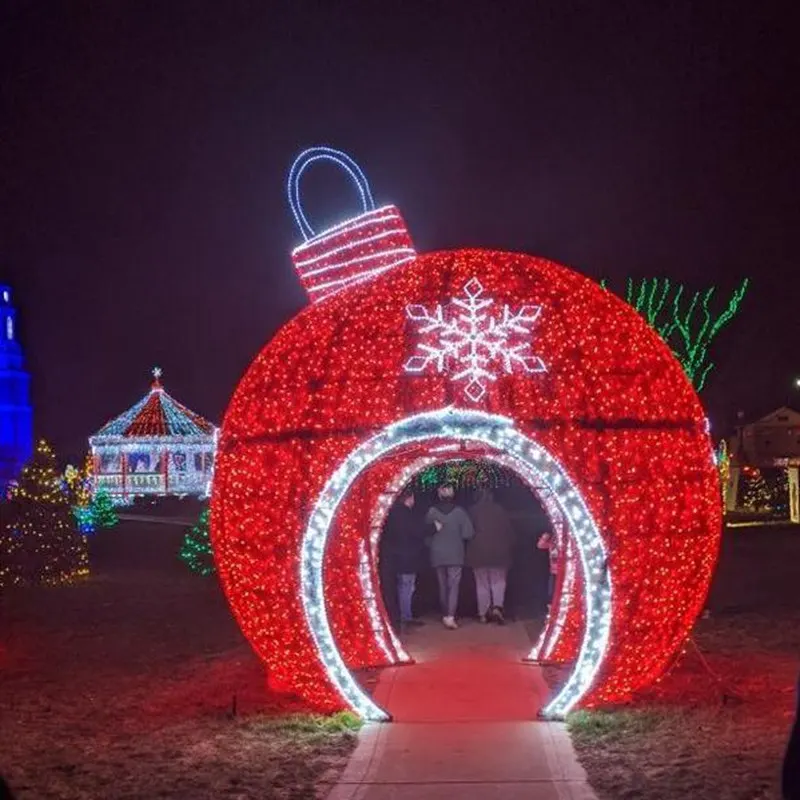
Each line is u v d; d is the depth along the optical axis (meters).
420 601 16.84
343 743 8.91
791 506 35.50
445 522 14.41
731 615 15.97
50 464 21.81
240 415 9.96
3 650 14.05
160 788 7.91
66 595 19.47
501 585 14.80
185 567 23.89
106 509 36.69
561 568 12.15
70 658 13.43
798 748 5.21
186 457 51.84
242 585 9.68
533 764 8.17
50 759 8.80
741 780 7.76
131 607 17.88
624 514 9.11
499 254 10.09
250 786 7.89
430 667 11.88
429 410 9.19
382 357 9.45
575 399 9.20
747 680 11.19
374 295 9.88
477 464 18.28
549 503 12.12
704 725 9.27
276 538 9.38
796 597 17.83
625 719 9.42
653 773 7.94
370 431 9.23
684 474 9.46
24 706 10.76
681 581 9.38
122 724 9.92
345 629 12.09
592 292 9.85
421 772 8.02
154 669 12.62
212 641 14.44
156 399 53.41
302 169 10.66
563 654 12.11
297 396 9.53
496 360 9.32
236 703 10.20
